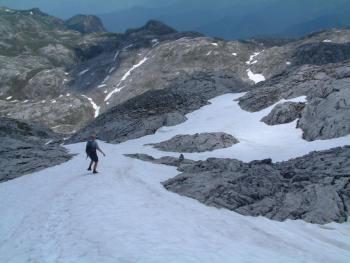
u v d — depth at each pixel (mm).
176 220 19797
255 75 164875
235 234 18812
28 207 25266
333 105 50750
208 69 173000
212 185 26297
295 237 19141
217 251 15656
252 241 18062
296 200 23609
